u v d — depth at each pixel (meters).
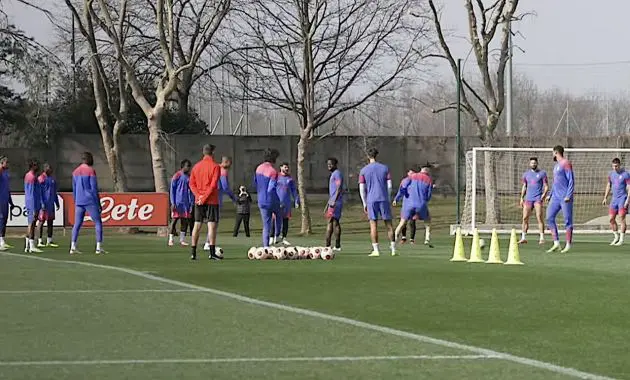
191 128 101.25
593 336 20.62
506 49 77.00
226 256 43.50
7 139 92.38
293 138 97.75
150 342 19.48
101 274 33.78
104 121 76.94
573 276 33.97
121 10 70.50
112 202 65.44
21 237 62.81
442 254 46.09
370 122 105.50
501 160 87.12
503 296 27.81
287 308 24.86
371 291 28.95
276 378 15.95
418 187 54.38
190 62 70.31
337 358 17.77
